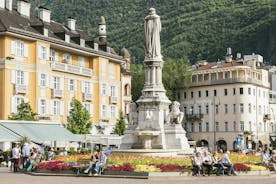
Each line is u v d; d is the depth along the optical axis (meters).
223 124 95.56
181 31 181.12
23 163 34.41
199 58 163.12
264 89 101.50
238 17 178.25
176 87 101.50
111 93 76.62
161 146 34.66
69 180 25.14
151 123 35.19
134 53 166.12
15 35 58.03
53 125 52.75
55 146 59.69
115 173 27.55
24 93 59.56
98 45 75.31
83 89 70.69
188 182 24.06
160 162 28.75
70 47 67.00
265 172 30.39
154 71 35.84
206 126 98.31
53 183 23.08
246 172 29.28
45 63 62.81
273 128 104.19
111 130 74.69
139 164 28.00
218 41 167.75
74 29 75.12
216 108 96.88
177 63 102.31
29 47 60.75
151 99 35.25
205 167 28.30
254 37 167.12
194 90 100.75
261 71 101.88
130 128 36.22
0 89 57.25
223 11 187.25
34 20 66.75
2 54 57.34
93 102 72.50
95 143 59.72
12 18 61.19
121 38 183.25
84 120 62.16
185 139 35.34
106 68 75.06
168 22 195.25
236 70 95.00
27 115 54.75
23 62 59.69
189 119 100.62
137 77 98.69
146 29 36.16
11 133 45.44
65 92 66.88
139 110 35.75
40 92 61.97
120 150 33.97
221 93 96.19
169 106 39.38
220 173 28.66
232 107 94.50
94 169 28.09
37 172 30.45
